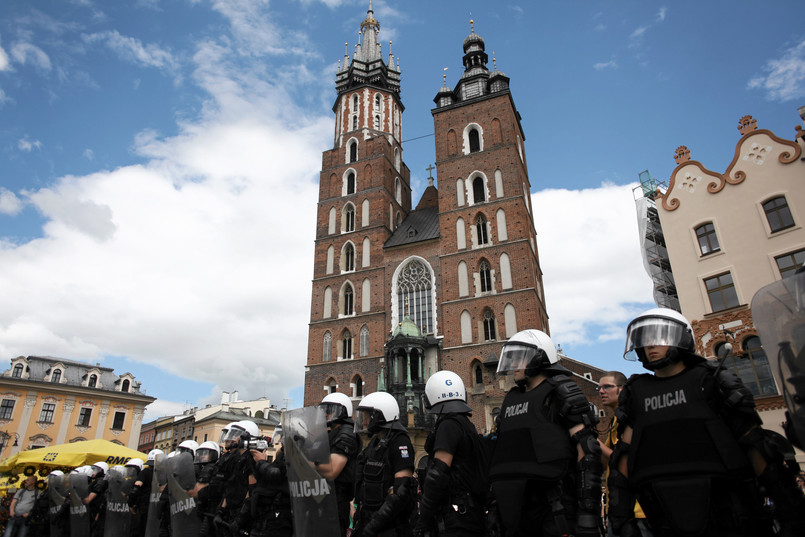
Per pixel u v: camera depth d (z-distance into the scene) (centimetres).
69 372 6381
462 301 4456
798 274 451
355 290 4966
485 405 3988
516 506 516
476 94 5456
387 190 5500
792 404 444
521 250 4444
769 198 2461
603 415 4034
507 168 4822
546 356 604
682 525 414
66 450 1875
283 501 820
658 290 3975
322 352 4822
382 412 773
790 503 404
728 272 2517
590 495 477
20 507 1702
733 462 415
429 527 578
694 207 2712
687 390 460
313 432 745
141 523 1225
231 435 1052
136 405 6606
